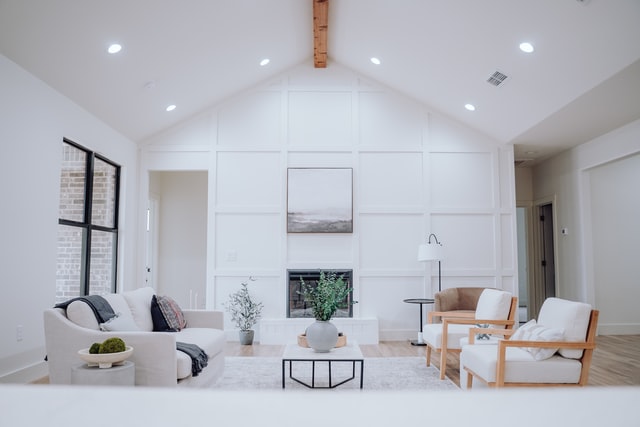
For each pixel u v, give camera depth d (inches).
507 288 253.1
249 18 195.8
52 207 173.0
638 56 147.7
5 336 147.6
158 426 12.1
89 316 125.6
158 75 202.7
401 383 161.6
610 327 258.5
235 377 170.1
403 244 254.1
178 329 163.6
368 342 239.6
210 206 252.7
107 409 13.3
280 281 250.1
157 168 255.1
